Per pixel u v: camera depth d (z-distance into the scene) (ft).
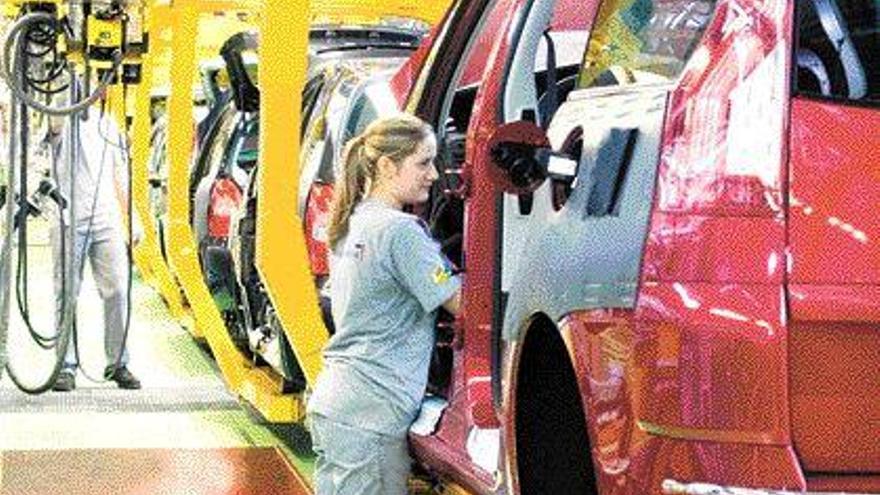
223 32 44.91
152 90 49.47
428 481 22.38
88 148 39.52
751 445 12.07
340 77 30.25
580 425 15.90
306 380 27.84
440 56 22.44
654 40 14.21
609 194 13.89
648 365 12.58
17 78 29.35
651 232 12.77
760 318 12.03
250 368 34.63
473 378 18.74
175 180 38.58
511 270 17.80
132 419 35.81
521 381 16.15
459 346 19.27
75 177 30.96
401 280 20.29
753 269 12.13
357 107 28.07
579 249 14.29
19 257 31.94
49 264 71.61
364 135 20.88
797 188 12.13
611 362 13.30
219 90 45.70
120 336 39.88
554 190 15.37
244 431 34.45
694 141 12.63
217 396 39.04
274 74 27.25
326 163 28.35
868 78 12.37
